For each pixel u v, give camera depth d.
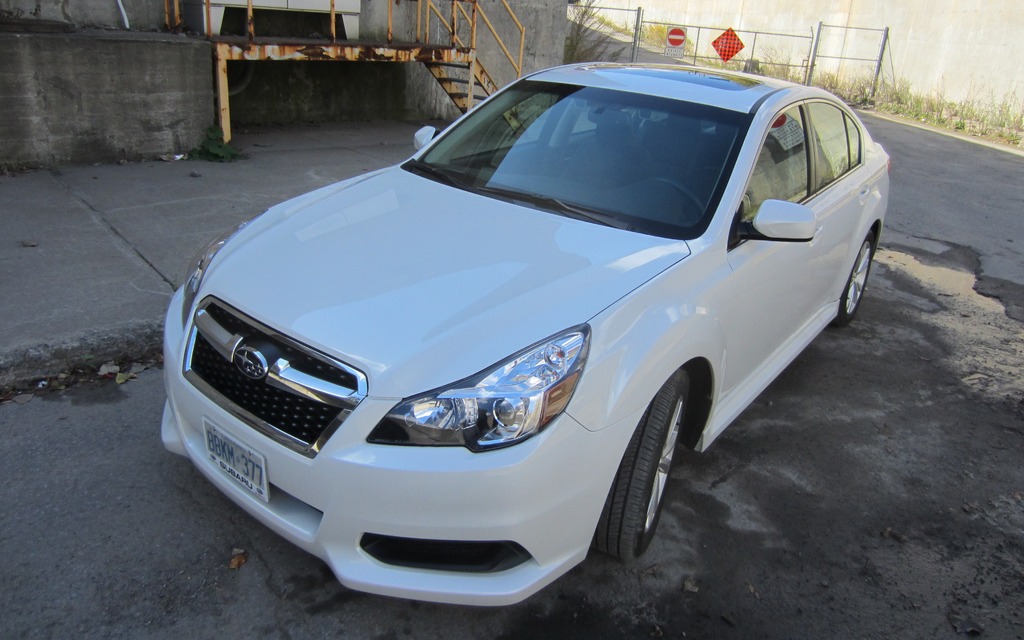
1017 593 3.04
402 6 10.82
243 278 2.66
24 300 4.35
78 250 5.17
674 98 3.71
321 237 2.91
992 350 5.42
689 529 3.21
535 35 12.90
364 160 8.52
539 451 2.24
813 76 21.78
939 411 4.48
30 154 6.91
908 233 8.20
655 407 2.68
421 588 2.29
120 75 7.19
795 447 3.94
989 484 3.78
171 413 2.89
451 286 2.56
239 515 3.01
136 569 2.71
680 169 3.37
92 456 3.29
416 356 2.27
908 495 3.63
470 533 2.24
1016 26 16.91
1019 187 11.03
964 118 17.67
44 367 3.84
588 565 2.94
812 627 2.77
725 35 20.17
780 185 3.69
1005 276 7.03
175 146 7.74
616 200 3.28
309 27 9.66
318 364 2.33
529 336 2.36
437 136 4.07
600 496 2.47
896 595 2.97
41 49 6.70
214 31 8.29
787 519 3.35
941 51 18.72
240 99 9.81
